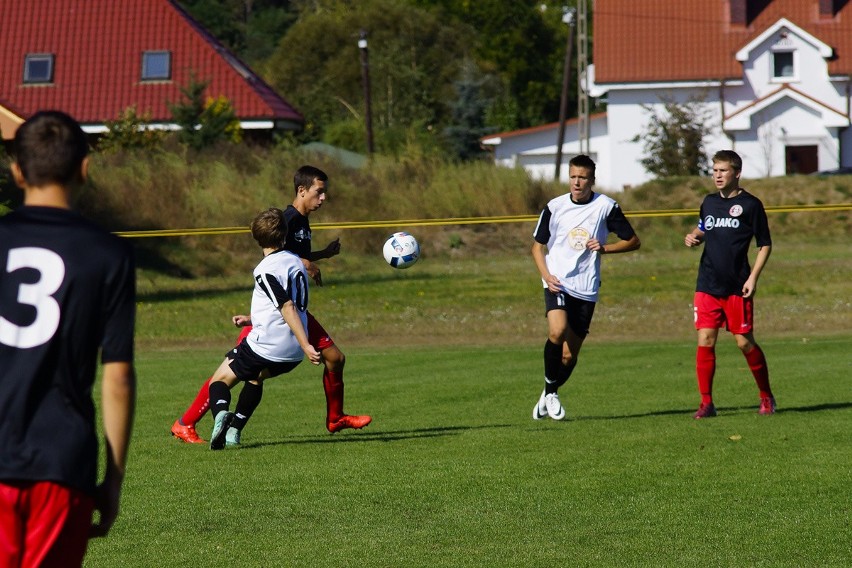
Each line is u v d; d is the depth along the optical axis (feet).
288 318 75.92
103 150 349.00
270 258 77.15
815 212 358.43
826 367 126.52
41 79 428.97
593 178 90.99
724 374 122.83
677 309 217.97
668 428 84.84
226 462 73.46
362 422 84.84
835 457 71.41
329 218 324.39
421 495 62.64
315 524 56.49
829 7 500.74
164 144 353.51
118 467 31.24
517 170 348.79
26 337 30.48
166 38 437.99
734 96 485.56
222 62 432.66
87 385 31.24
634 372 127.75
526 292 250.37
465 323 202.90
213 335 191.11
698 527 54.95
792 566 48.24
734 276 90.07
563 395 108.99
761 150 474.90
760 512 57.72
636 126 491.72
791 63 483.51
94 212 302.25
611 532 54.29
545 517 57.41
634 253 329.52
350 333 191.42
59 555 30.40
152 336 189.47
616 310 216.74
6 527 30.22
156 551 51.62
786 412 93.04
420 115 608.19
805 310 211.41
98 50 435.94
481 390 113.39
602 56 494.59
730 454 73.10
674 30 496.64
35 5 449.48
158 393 113.50
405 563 49.24
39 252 30.83
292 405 104.32
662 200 365.40
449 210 333.83
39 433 30.35
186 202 311.68
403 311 222.89
